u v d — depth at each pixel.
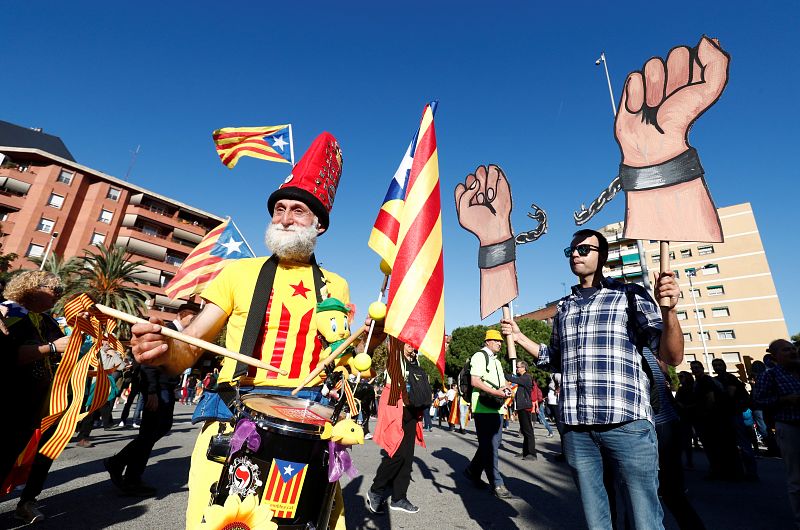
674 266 46.72
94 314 1.26
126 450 3.61
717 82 2.43
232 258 5.96
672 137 2.48
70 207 34.59
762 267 41.44
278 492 1.23
